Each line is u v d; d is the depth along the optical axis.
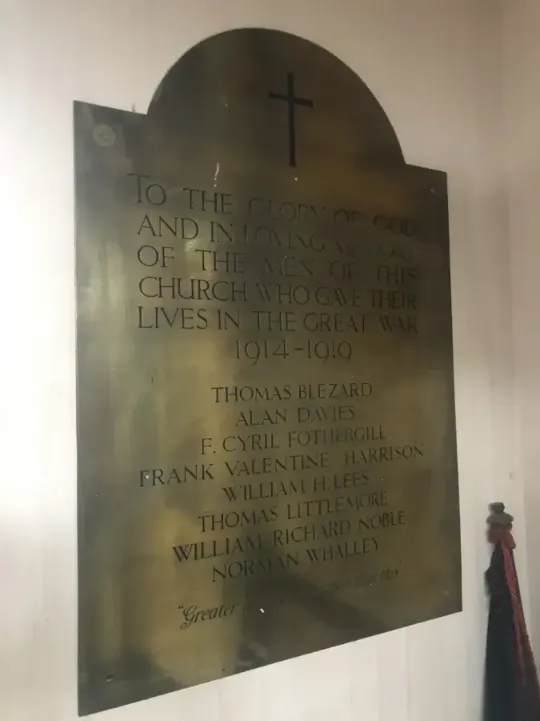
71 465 1.14
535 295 1.66
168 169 1.25
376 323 1.49
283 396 1.36
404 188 1.55
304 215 1.40
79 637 1.12
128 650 1.16
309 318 1.40
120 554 1.17
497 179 1.71
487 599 1.62
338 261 1.45
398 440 1.50
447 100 1.65
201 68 1.30
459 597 1.57
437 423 1.56
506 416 1.68
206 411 1.26
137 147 1.22
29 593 1.10
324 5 1.48
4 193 1.12
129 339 1.19
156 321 1.22
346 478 1.43
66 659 1.12
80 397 1.15
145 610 1.18
